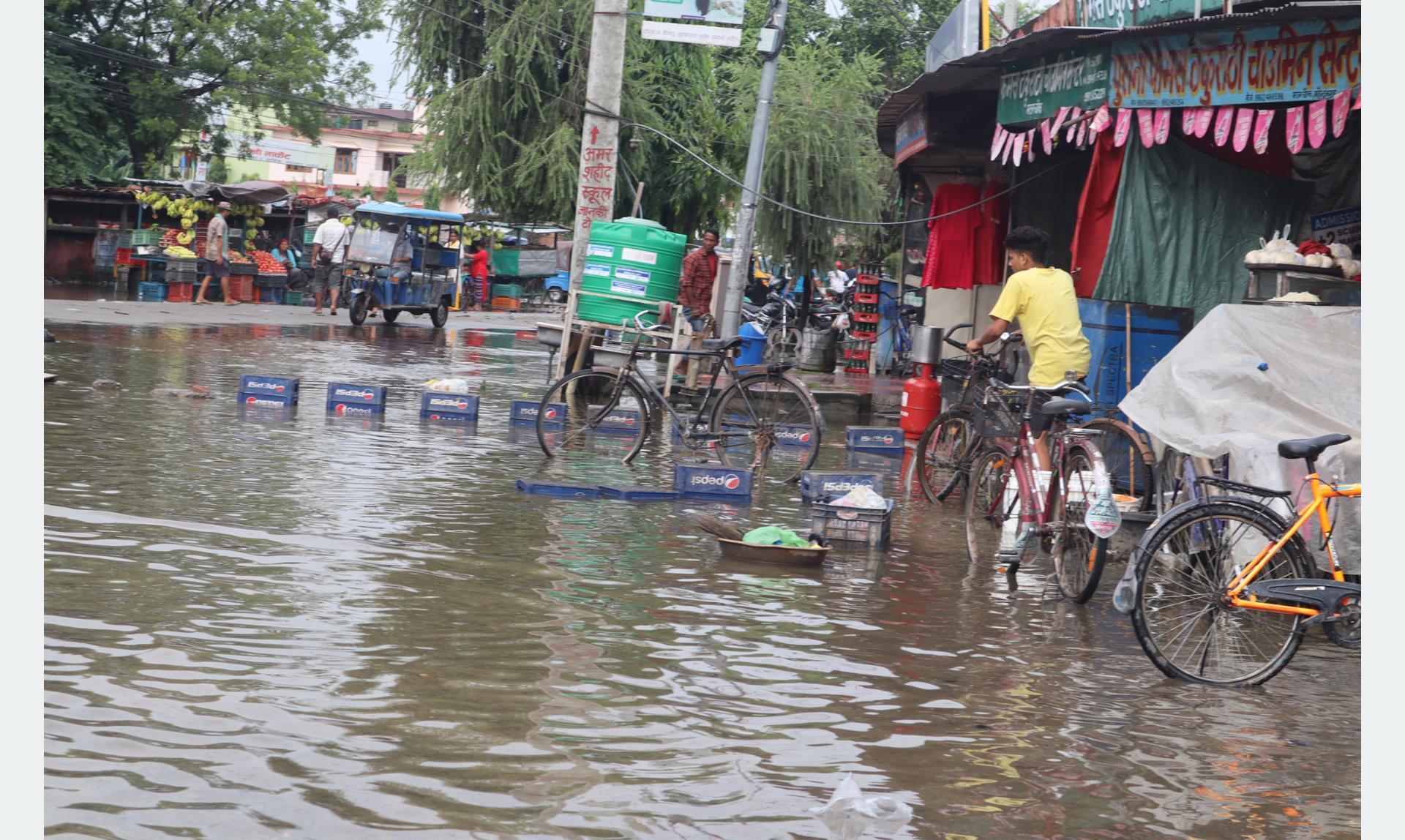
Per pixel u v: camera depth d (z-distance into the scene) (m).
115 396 12.10
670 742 4.18
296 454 9.70
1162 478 8.55
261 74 38.81
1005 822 3.71
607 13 15.67
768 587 6.58
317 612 5.44
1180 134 10.36
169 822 3.34
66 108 33.78
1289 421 6.73
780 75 24.38
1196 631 5.61
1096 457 6.43
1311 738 4.66
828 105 24.28
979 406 8.43
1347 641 5.82
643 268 14.77
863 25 42.19
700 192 29.11
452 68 28.97
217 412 11.69
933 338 12.58
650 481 9.73
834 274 28.91
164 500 7.55
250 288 30.25
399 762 3.84
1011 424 8.02
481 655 5.00
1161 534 5.46
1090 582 6.48
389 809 3.50
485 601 5.81
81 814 3.35
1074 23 12.53
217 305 27.89
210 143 42.16
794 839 3.48
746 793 3.79
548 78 27.75
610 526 7.89
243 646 4.88
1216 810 3.89
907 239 21.03
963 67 12.34
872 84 25.94
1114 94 9.97
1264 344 7.13
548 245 44.09
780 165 23.69
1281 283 8.91
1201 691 5.24
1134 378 10.43
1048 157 14.62
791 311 26.09
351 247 26.00
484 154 27.36
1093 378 10.55
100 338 17.77
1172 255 10.34
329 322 25.94
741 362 18.48
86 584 5.59
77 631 4.91
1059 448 6.91
